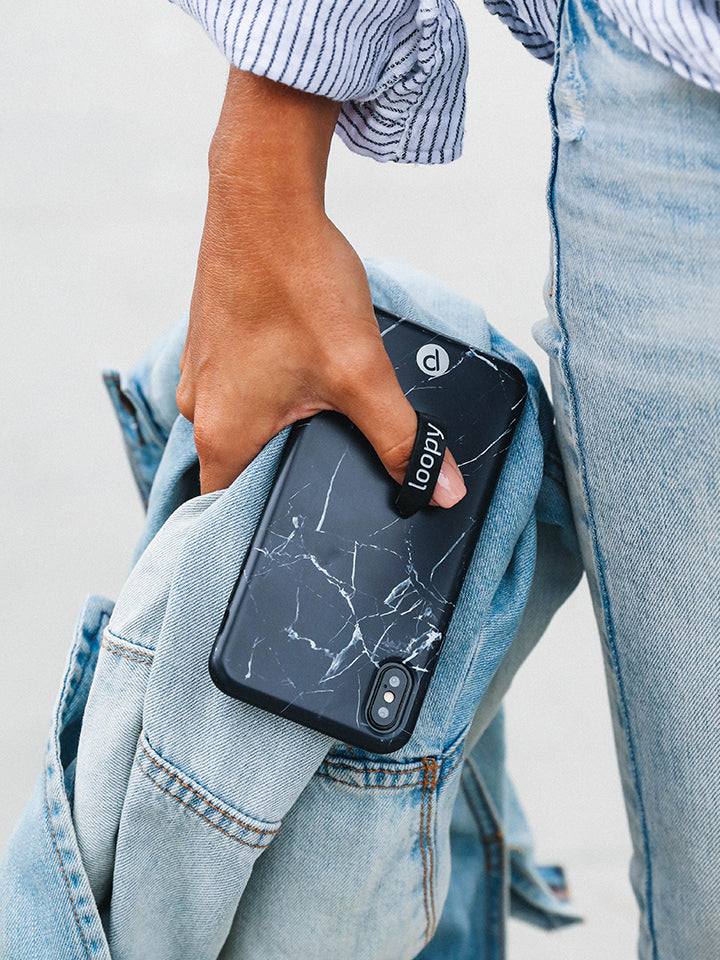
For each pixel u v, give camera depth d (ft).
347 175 7.09
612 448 2.52
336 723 2.48
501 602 2.79
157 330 6.48
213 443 2.57
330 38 2.23
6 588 5.58
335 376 2.41
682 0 2.01
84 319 6.52
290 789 2.53
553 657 5.47
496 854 3.72
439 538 2.63
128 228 6.92
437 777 2.65
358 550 2.58
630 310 2.36
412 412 2.43
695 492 2.43
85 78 7.72
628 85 2.20
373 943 2.82
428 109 2.67
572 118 2.32
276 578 2.53
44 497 5.90
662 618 2.60
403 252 6.71
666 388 2.37
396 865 2.72
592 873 4.82
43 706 5.23
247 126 2.33
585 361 2.50
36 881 2.68
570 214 2.40
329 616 2.53
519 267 6.68
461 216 6.91
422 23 2.39
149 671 2.61
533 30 2.78
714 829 2.71
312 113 2.33
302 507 2.58
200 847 2.57
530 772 5.14
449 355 2.81
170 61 7.84
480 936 3.78
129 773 2.64
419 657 2.55
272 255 2.37
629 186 2.26
